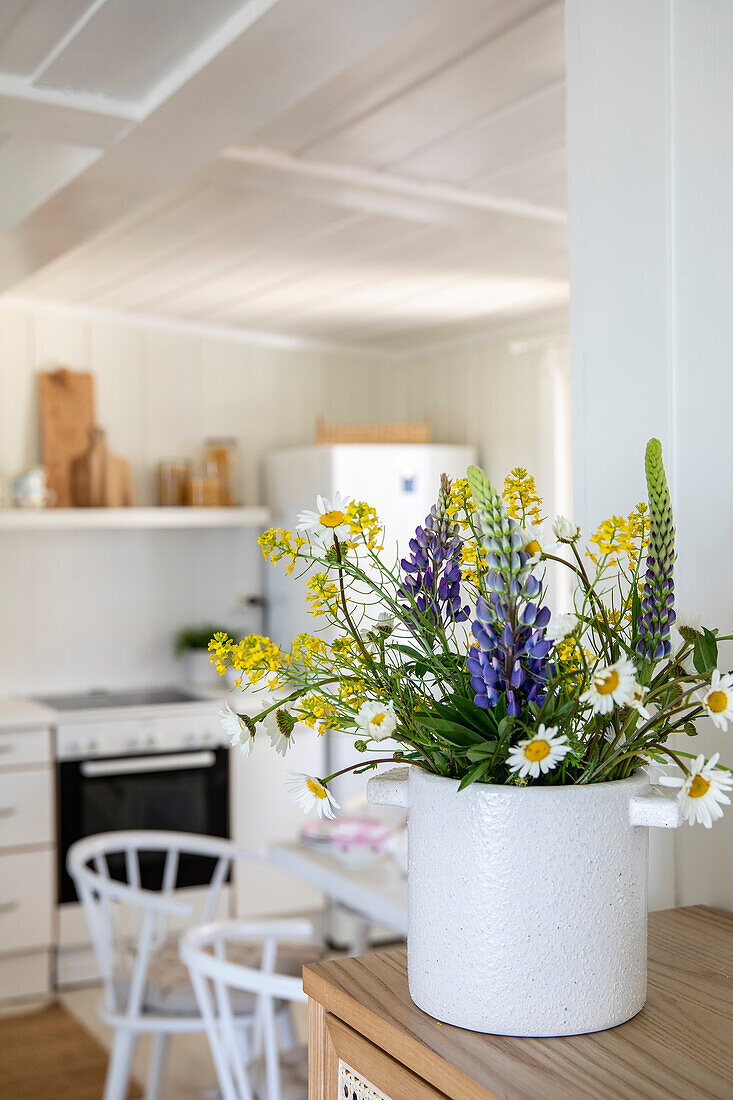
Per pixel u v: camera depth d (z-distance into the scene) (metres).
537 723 0.85
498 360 4.64
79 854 2.76
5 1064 3.27
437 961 0.89
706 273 1.17
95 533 4.48
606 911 0.86
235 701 4.17
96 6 1.77
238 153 2.54
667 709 0.90
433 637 0.94
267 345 4.88
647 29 1.24
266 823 4.20
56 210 2.69
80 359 4.43
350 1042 0.95
